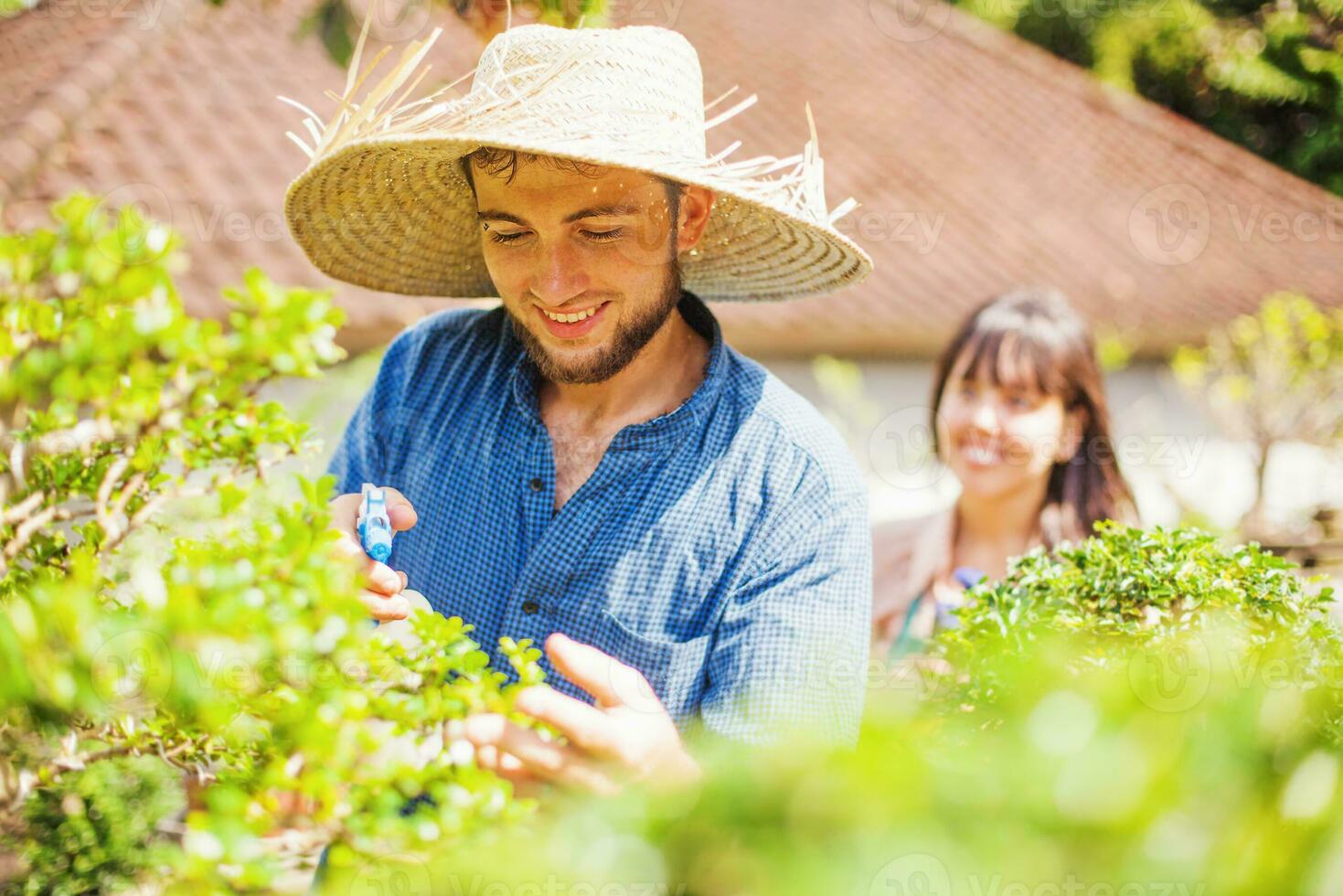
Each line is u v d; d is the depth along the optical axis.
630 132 1.24
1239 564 1.28
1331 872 0.51
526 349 1.40
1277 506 5.87
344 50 2.59
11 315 1.04
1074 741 0.53
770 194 1.34
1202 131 9.97
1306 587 1.33
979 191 8.47
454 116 1.24
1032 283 7.62
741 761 0.55
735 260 1.58
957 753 0.56
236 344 1.11
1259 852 0.51
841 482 1.37
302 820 0.80
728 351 1.44
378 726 0.83
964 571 3.00
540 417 1.44
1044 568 1.37
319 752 0.77
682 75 1.32
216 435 1.16
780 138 8.43
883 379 6.50
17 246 1.04
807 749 0.54
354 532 1.23
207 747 0.93
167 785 1.39
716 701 1.26
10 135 5.57
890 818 0.50
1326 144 10.23
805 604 1.30
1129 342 7.14
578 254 1.25
